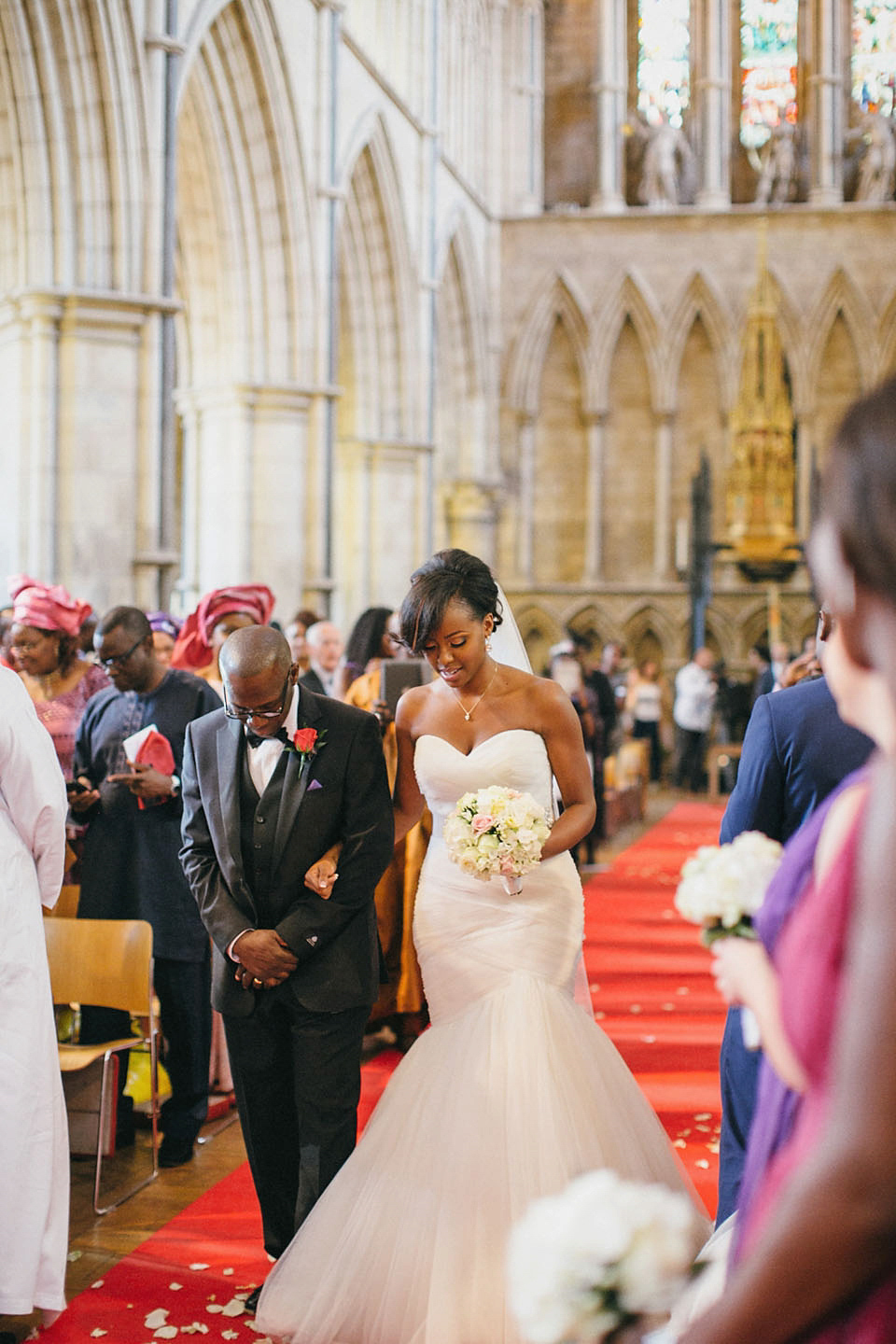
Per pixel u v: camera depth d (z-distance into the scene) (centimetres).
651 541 2238
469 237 2077
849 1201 93
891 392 105
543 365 2252
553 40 2298
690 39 2259
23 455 1013
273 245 1384
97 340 1014
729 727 1870
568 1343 123
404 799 360
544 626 2241
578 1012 331
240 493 1396
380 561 1830
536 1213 128
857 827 112
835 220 2145
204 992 465
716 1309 101
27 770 340
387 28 1747
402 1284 298
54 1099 340
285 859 340
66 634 527
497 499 2241
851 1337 100
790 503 1933
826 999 110
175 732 469
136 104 1014
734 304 2178
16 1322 344
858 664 110
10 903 337
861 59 2222
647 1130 325
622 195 2266
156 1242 393
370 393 1811
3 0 950
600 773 1139
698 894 146
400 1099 320
